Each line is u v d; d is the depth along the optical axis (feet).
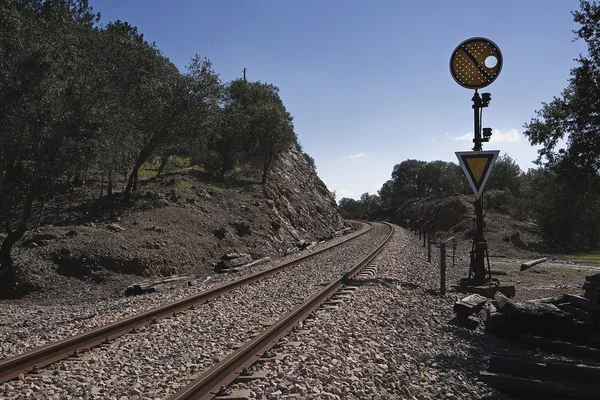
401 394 17.81
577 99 60.49
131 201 79.51
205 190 95.09
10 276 47.70
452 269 65.98
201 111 84.53
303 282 44.29
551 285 54.29
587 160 61.62
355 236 115.03
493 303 31.58
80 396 17.20
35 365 20.16
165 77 83.87
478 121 41.55
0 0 74.38
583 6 55.77
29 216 52.13
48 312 37.01
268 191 118.83
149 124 80.74
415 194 415.44
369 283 41.73
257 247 81.51
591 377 19.48
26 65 51.70
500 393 19.13
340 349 22.16
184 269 59.93
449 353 23.93
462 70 41.75
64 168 53.83
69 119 53.01
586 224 123.44
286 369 19.06
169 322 28.58
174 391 17.37
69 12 81.66
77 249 52.75
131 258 54.29
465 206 195.21
